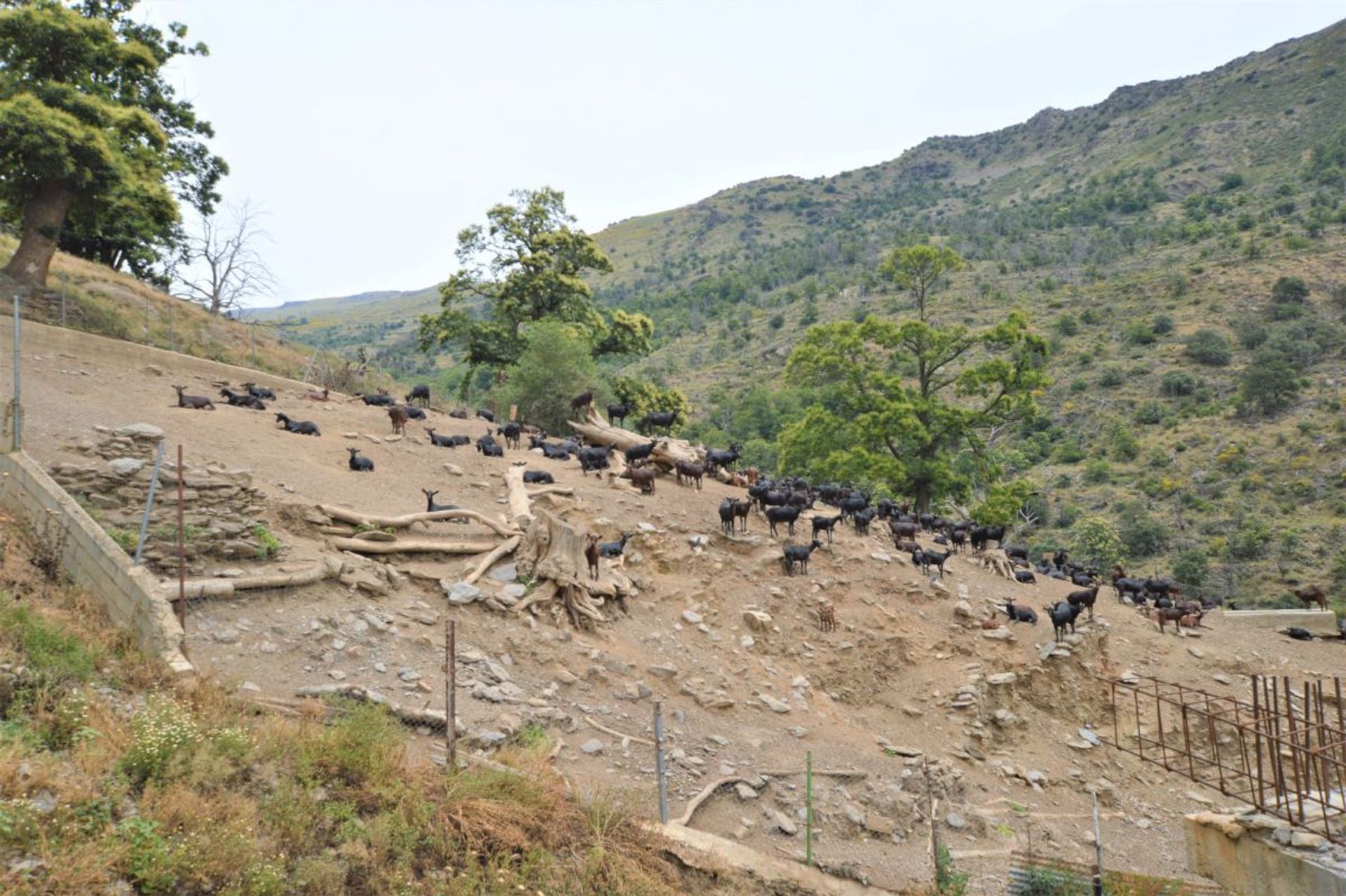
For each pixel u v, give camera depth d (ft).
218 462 63.57
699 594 69.67
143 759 29.55
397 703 41.83
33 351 91.15
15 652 33.55
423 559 60.54
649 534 74.64
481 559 61.21
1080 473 317.42
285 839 29.14
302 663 43.29
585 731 46.57
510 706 45.47
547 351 153.07
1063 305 473.26
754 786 46.57
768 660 65.62
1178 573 237.45
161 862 25.81
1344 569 228.22
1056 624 78.95
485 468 85.87
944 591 83.82
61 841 25.39
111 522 47.96
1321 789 31.12
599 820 36.35
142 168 126.52
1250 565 244.83
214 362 113.60
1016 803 58.03
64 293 107.34
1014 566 103.96
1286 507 268.62
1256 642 106.52
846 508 97.04
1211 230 555.28
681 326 642.63
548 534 61.31
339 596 50.72
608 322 201.87
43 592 40.52
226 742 31.68
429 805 32.86
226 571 47.98
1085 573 112.68
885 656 70.90
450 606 54.08
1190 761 34.47
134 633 38.29
